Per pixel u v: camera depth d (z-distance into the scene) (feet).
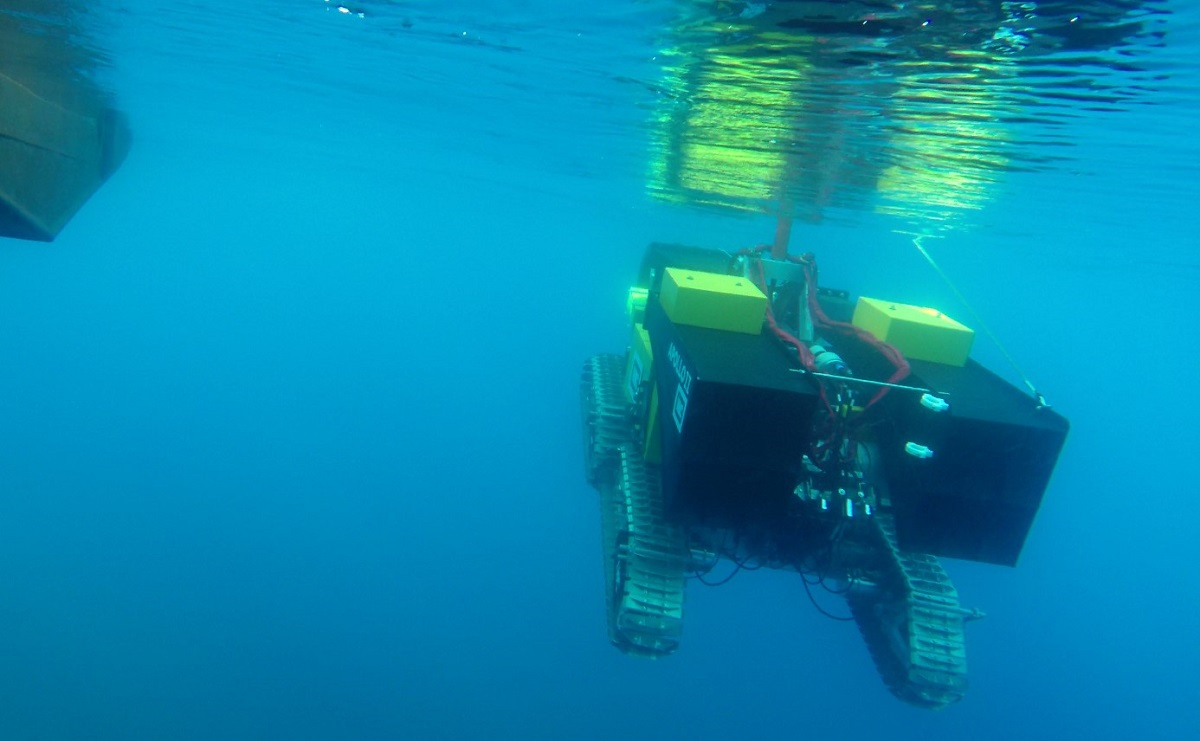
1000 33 12.03
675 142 30.71
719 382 16.80
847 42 13.55
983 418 17.34
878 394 19.19
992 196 33.17
